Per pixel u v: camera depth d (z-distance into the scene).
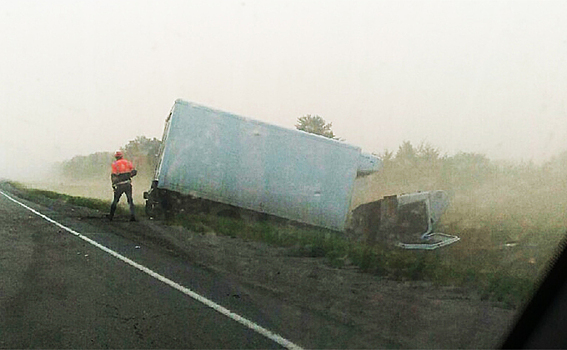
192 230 15.88
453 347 5.57
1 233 14.70
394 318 6.66
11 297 7.72
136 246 12.53
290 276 9.30
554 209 15.22
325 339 5.88
